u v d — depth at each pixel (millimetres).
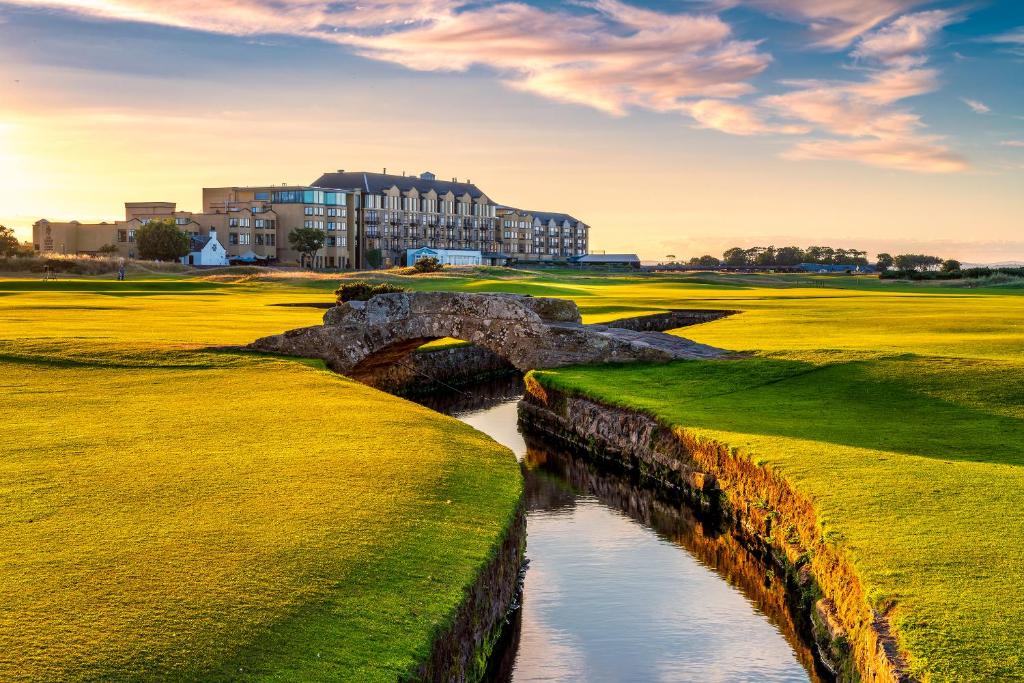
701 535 21375
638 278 140875
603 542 20828
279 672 10344
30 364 31547
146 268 126812
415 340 36500
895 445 21656
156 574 12617
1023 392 27000
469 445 21688
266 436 21594
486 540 15062
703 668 14852
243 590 12195
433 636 11648
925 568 13414
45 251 175000
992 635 11289
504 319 36031
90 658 10203
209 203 199125
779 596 17531
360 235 197875
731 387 30812
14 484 16938
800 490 17844
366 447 20562
